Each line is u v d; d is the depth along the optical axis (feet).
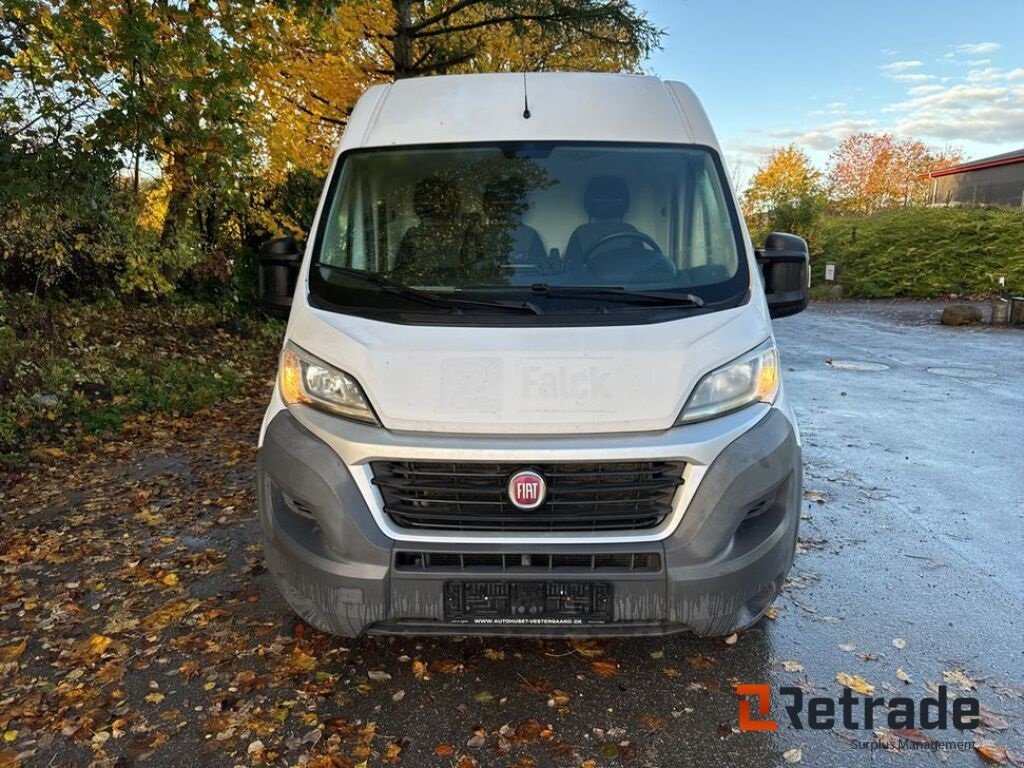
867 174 158.10
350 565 9.39
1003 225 78.89
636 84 13.52
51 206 24.06
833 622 12.37
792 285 12.48
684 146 12.57
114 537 16.07
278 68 31.78
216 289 39.91
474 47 46.26
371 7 36.52
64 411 23.93
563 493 9.25
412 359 9.60
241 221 38.73
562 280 11.10
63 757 9.36
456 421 9.34
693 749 9.47
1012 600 13.15
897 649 11.62
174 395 26.99
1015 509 17.51
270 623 12.46
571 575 9.22
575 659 11.34
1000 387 31.96
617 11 45.14
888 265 84.84
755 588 9.65
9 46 22.80
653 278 11.16
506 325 10.01
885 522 16.67
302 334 10.53
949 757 9.33
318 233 12.00
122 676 11.03
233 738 9.70
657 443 9.26
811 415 26.89
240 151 25.26
